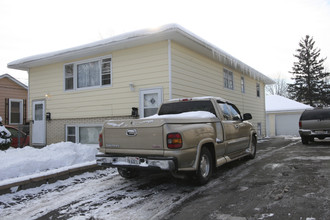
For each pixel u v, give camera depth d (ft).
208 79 37.96
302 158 26.21
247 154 24.47
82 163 21.72
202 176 16.67
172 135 14.48
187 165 15.11
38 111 40.88
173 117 15.19
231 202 13.51
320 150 32.04
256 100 59.21
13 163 18.43
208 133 17.26
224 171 21.24
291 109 76.38
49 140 39.27
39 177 17.47
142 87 31.32
